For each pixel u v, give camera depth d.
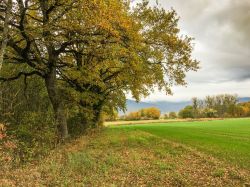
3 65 27.78
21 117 28.30
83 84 35.38
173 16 29.61
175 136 40.06
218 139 35.62
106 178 14.63
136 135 37.50
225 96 167.62
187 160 19.81
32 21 23.12
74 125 38.00
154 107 159.12
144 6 29.88
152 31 28.78
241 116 163.25
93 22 19.31
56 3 19.97
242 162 19.47
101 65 27.17
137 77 28.66
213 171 16.38
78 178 14.38
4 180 12.88
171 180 14.62
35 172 14.58
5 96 30.28
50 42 22.19
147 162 18.77
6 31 17.45
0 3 19.50
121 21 20.28
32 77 33.25
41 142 22.12
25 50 22.56
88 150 22.28
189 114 156.12
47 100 35.00
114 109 47.28
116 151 22.98
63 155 19.48
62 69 29.52
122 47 23.47
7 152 17.12
